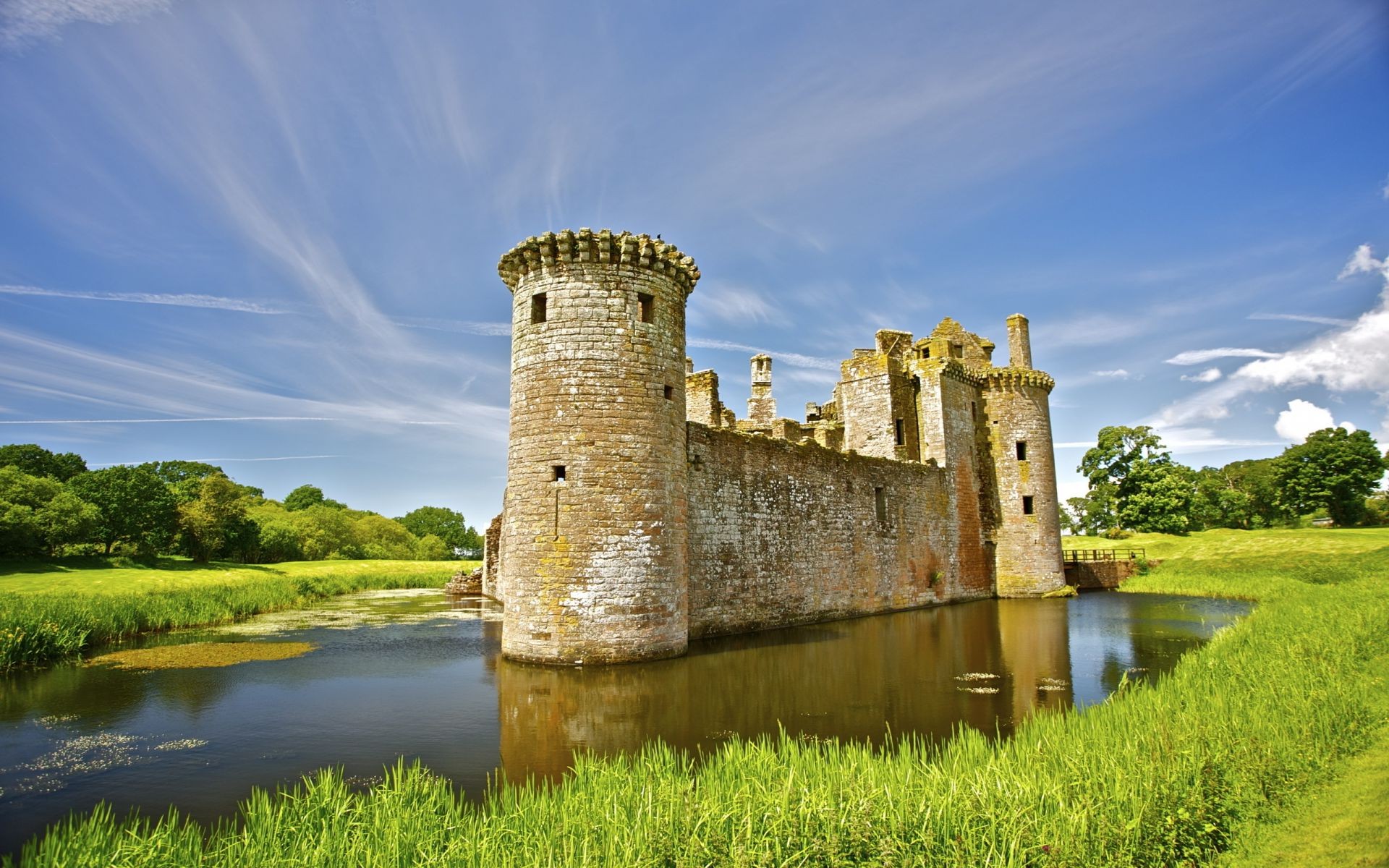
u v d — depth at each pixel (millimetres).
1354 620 18766
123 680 17516
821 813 7332
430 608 37312
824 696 15156
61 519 52125
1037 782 8211
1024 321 42969
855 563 30516
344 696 15523
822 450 29484
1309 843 7766
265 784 10234
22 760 11312
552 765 10938
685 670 17672
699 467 23641
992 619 28734
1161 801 7973
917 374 38812
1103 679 16875
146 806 9477
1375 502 86625
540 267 19656
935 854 7078
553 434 18750
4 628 19812
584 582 18109
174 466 86438
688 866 6711
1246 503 85062
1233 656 15836
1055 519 40781
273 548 74062
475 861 6746
